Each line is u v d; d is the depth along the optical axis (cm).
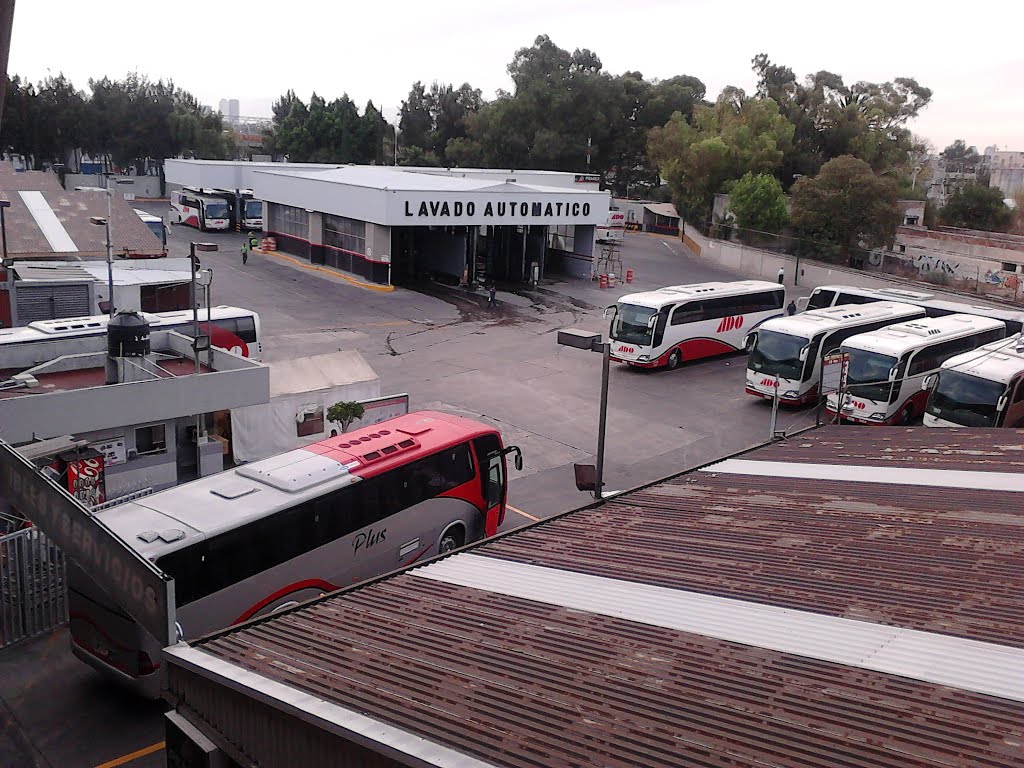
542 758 538
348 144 9456
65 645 1371
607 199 5231
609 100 9025
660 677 681
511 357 3397
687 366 3447
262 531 1297
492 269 5316
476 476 1714
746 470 1511
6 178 4834
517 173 6906
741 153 7438
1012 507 1200
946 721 596
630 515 1259
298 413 2161
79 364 2059
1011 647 737
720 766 530
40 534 1378
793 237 6388
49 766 1080
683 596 894
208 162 6888
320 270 5119
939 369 2495
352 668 702
